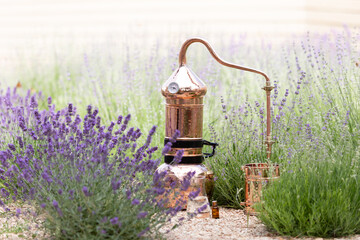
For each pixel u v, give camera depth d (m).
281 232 4.02
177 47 8.20
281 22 12.41
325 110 5.66
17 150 5.18
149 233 3.86
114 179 3.69
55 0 13.23
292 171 4.34
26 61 11.79
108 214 3.70
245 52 9.80
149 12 12.91
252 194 4.63
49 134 4.15
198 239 3.95
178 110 4.81
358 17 12.17
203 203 4.61
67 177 3.93
